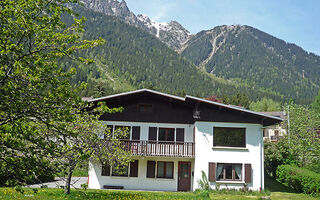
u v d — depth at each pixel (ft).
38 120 23.44
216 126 75.77
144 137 77.61
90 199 48.11
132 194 58.59
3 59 22.33
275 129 184.55
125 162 60.54
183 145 76.07
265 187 81.51
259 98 543.39
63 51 24.31
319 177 66.64
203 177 73.31
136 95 78.95
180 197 57.36
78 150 25.59
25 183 22.53
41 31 23.93
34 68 22.63
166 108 79.10
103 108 26.55
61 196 48.60
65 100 23.49
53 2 24.86
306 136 101.09
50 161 23.84
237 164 74.69
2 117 22.12
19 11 22.81
